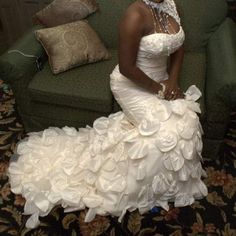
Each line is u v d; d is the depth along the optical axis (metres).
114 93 1.74
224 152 2.02
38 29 2.17
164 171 1.55
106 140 1.68
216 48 1.95
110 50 2.24
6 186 1.89
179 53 1.74
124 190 1.62
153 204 1.69
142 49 1.51
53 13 2.17
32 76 2.01
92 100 1.84
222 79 1.63
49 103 1.99
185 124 1.54
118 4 2.14
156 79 1.66
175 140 1.50
